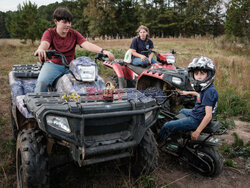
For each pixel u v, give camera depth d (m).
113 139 2.35
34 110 2.09
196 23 56.56
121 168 3.06
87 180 2.84
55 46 3.41
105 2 53.09
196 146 3.07
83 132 2.09
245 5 17.05
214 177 3.02
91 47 3.54
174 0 62.56
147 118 2.52
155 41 26.88
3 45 16.48
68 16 3.26
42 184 2.19
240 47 16.56
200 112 2.97
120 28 57.75
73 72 2.78
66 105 2.14
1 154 3.27
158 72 4.54
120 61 6.02
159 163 3.34
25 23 19.59
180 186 2.86
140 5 61.38
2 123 4.26
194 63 2.78
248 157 3.54
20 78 3.68
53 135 2.03
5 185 2.64
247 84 7.25
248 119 4.97
